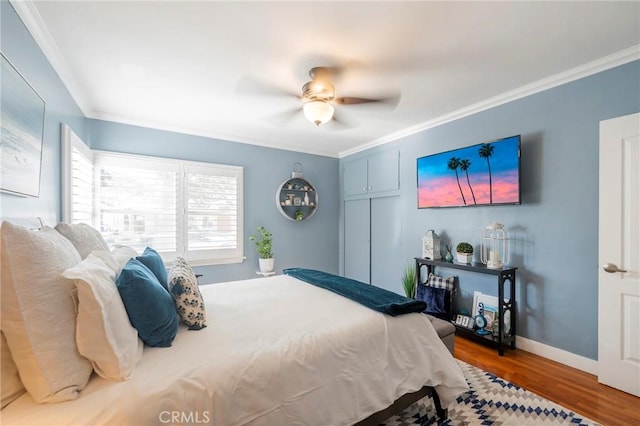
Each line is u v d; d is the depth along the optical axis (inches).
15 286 35.8
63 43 75.0
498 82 99.7
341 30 71.2
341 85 100.0
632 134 79.6
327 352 54.9
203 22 67.9
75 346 39.3
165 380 41.9
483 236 119.1
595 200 90.0
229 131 153.0
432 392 69.9
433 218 140.4
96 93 105.4
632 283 79.6
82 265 45.0
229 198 158.9
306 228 190.2
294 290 92.1
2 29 52.4
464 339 117.2
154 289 51.6
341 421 52.6
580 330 93.1
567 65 89.1
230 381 44.5
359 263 188.4
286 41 75.5
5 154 50.1
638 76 81.3
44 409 35.6
